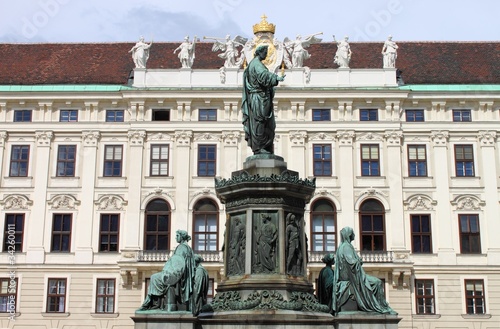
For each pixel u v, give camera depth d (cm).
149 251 4250
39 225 4378
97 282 4288
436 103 4469
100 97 4494
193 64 4781
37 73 4731
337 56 4566
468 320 4181
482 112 4469
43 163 4456
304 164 4406
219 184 1611
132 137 4453
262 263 1523
